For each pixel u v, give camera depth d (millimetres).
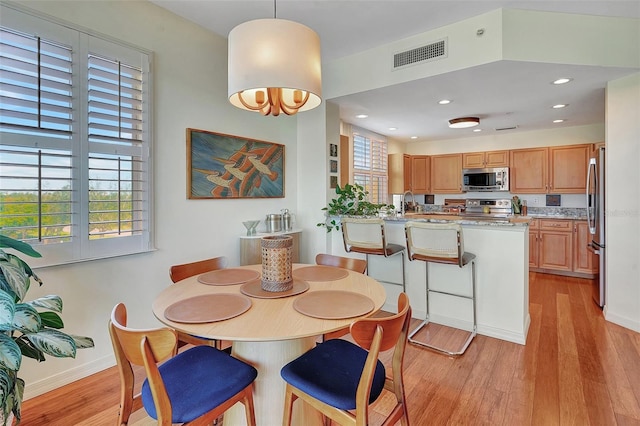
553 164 5070
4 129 1789
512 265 2682
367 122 4738
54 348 1344
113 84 2248
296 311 1369
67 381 2076
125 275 2354
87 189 2135
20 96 1846
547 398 1927
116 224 2291
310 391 1239
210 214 2947
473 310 2844
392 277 3355
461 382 2105
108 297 2262
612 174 3004
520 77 2893
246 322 1262
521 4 2480
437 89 3248
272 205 3588
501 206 5707
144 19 2428
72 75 2049
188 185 2752
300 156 3887
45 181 1951
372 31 2895
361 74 3330
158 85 2529
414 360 2396
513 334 2676
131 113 2365
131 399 1239
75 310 2100
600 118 4473
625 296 2928
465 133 5582
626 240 2910
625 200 2904
